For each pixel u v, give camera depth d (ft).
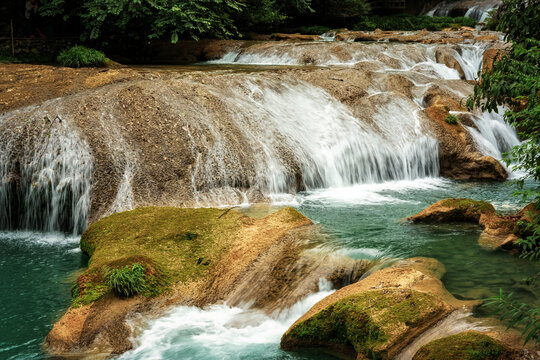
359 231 27.30
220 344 18.44
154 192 31.65
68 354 17.88
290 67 55.62
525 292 19.56
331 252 23.85
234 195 33.24
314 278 21.89
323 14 104.01
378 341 16.02
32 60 58.90
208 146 34.99
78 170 31.58
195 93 39.45
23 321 20.30
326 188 37.78
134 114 35.96
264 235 25.48
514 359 14.35
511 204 32.58
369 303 17.40
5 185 31.50
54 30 70.08
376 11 125.90
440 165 41.88
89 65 49.73
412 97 48.11
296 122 40.57
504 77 24.94
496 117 47.44
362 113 43.42
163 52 67.31
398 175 40.70
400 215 30.53
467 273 21.66
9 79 41.37
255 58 64.75
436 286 19.36
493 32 80.02
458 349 14.58
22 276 24.36
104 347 18.21
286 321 20.15
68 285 23.36
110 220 27.27
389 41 78.69
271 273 22.36
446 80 53.36
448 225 28.19
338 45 63.87
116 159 32.50
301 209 31.89
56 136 32.86
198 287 21.59
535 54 22.79
